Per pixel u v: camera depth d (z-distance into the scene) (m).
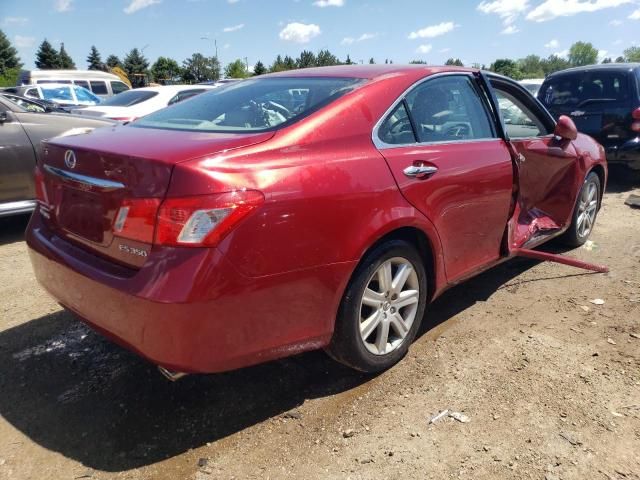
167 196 2.15
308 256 2.37
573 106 7.76
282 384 2.91
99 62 79.81
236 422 2.62
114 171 2.34
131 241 2.27
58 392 2.87
